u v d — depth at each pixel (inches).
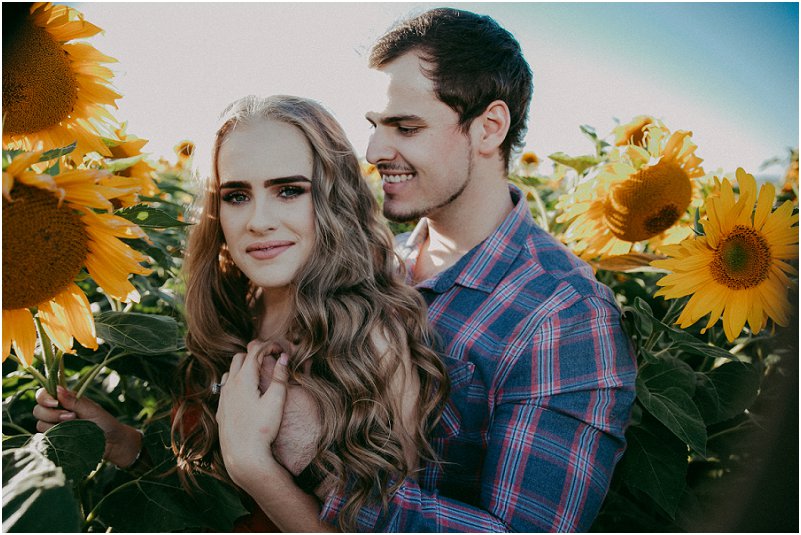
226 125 51.3
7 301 41.9
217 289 57.1
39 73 51.7
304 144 50.6
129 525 46.7
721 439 55.9
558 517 44.4
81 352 55.2
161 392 64.0
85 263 44.0
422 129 53.8
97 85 54.4
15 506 35.0
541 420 46.5
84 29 52.7
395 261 65.9
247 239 50.0
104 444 43.0
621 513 58.7
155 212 49.2
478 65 53.7
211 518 47.3
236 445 44.5
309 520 44.3
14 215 39.9
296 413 47.4
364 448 46.1
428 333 52.6
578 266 54.6
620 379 48.4
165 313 73.6
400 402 48.6
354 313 49.9
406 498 44.4
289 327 52.2
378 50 55.4
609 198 65.8
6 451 40.0
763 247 49.1
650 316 48.8
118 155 66.4
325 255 50.9
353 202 54.0
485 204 57.6
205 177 55.0
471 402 50.5
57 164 55.3
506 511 44.7
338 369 47.9
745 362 53.3
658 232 66.1
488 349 50.4
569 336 48.3
